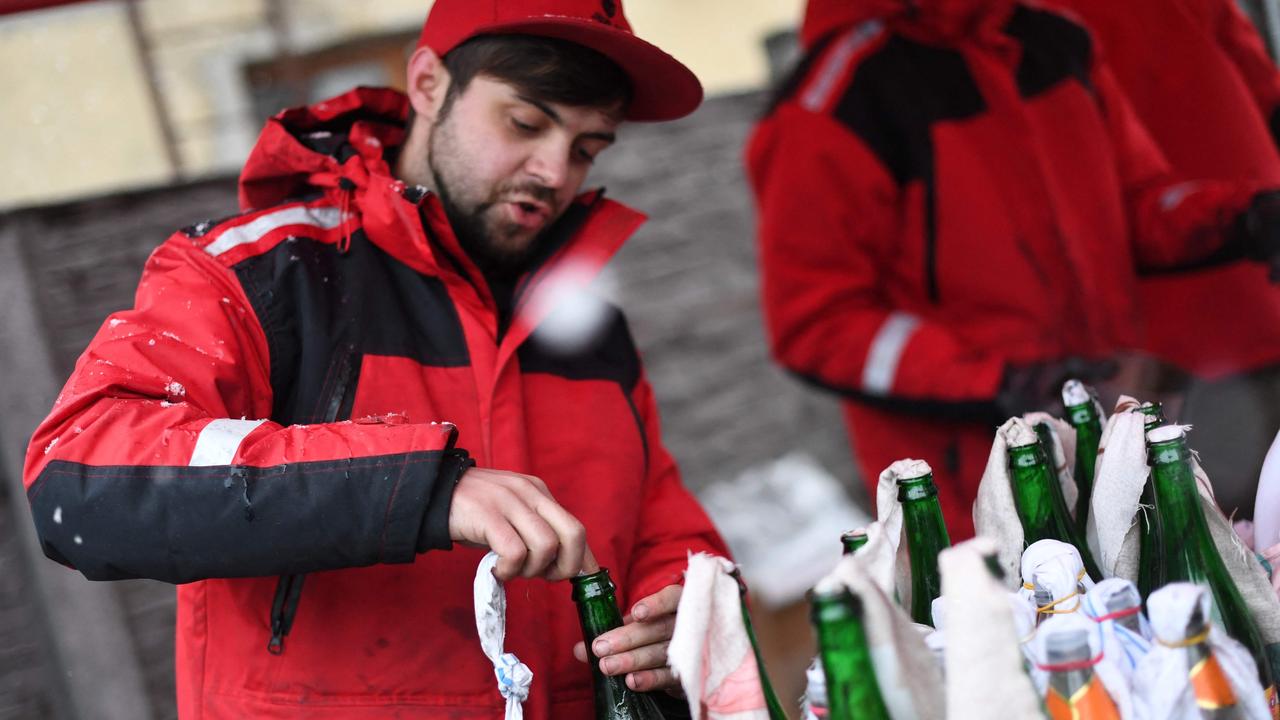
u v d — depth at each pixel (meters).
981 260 2.25
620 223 1.58
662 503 1.60
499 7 1.45
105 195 3.46
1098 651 0.92
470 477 1.15
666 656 1.18
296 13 5.39
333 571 1.31
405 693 1.31
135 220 3.50
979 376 2.11
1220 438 2.15
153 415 1.18
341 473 1.13
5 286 3.30
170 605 3.29
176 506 1.13
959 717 0.83
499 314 1.51
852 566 0.87
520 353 1.50
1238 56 2.58
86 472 1.15
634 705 1.20
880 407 2.22
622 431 1.52
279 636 1.30
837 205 2.29
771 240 2.35
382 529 1.12
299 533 1.12
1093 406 1.32
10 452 3.23
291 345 1.36
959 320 2.29
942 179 2.24
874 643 0.86
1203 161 2.50
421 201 1.39
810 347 2.30
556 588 1.41
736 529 4.07
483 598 1.11
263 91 5.36
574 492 1.46
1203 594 0.92
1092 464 1.30
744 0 7.24
